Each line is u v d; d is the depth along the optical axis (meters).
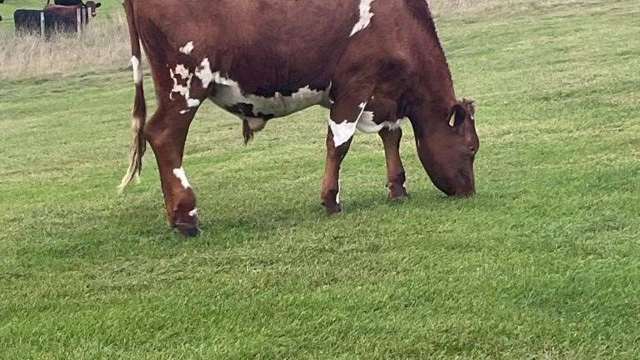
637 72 13.78
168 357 4.35
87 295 5.42
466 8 26.72
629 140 9.32
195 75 6.50
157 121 6.57
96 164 11.82
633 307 4.78
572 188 7.48
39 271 6.01
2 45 25.19
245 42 6.58
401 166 7.71
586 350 4.28
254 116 7.16
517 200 7.23
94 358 4.38
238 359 4.32
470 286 5.17
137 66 6.70
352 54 6.98
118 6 42.34
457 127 7.48
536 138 10.04
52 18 28.22
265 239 6.47
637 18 21.00
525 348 4.32
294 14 6.71
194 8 6.42
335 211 7.18
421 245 6.09
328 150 7.22
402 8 7.18
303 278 5.50
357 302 5.00
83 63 23.95
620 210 6.67
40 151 13.31
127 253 6.32
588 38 18.72
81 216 7.74
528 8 25.45
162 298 5.25
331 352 4.36
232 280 5.53
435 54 7.37
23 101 19.94
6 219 7.82
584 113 11.38
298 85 6.91
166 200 6.68
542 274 5.31
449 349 4.35
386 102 7.24
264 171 9.65
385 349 4.36
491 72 16.42
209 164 10.61
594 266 5.41
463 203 7.25
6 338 4.71
